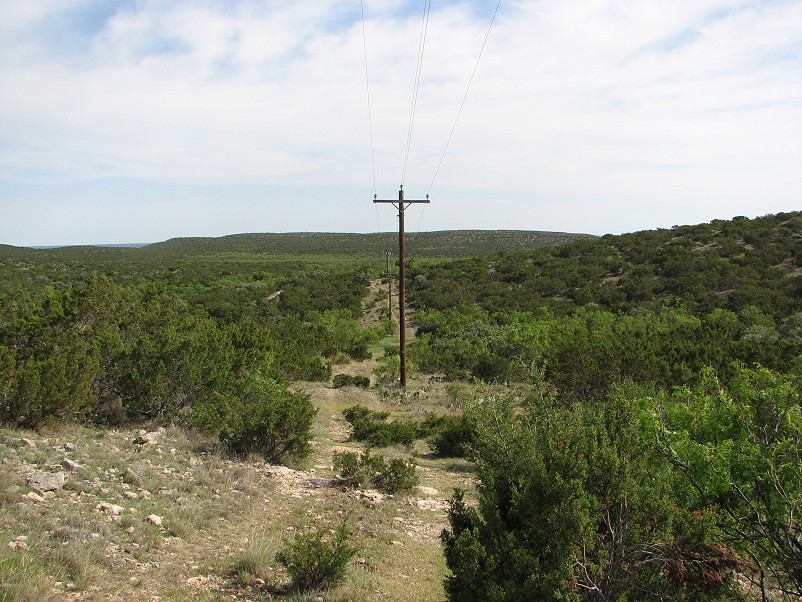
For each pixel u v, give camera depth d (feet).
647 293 139.54
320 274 266.57
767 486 13.92
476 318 133.08
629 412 14.62
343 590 15.44
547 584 11.52
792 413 15.08
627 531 12.10
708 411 18.75
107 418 32.48
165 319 46.24
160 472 23.73
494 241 458.91
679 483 16.25
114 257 388.78
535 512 12.72
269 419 31.07
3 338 36.50
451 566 14.16
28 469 19.62
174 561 15.87
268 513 22.33
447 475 34.12
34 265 229.66
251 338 60.85
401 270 70.85
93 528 16.31
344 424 51.11
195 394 35.86
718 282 138.31
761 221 188.24
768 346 53.42
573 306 142.92
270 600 14.44
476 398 18.56
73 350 31.17
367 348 119.55
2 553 12.90
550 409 16.84
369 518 22.99
